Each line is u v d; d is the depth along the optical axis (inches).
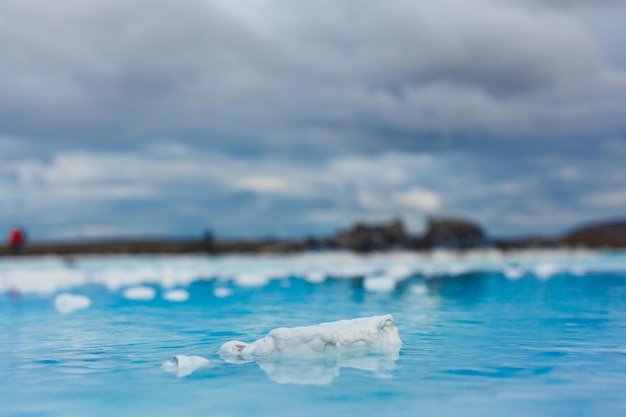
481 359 169.5
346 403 125.6
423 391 134.3
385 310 300.8
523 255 1047.0
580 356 173.6
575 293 392.2
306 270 713.0
